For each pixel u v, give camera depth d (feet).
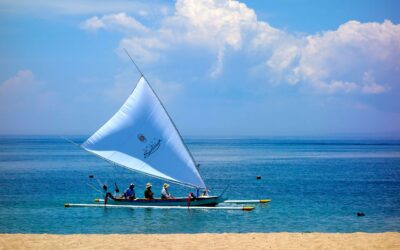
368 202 140.36
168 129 132.36
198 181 129.59
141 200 124.47
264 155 484.33
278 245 66.85
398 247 65.51
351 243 67.92
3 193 160.35
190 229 96.63
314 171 268.21
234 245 67.05
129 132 136.26
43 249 64.23
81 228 97.19
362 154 504.84
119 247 65.51
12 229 96.27
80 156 431.84
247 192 169.58
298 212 119.85
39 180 207.62
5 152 512.22
